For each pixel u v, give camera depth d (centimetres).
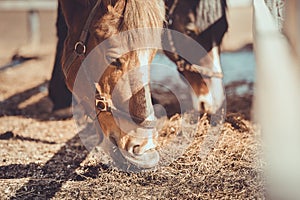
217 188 376
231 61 950
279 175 388
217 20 540
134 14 345
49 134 550
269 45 418
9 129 568
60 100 630
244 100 659
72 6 407
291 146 410
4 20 1476
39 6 1199
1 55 1075
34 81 825
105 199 364
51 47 1153
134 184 385
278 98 420
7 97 726
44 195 374
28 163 448
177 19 536
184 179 390
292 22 407
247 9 1417
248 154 432
